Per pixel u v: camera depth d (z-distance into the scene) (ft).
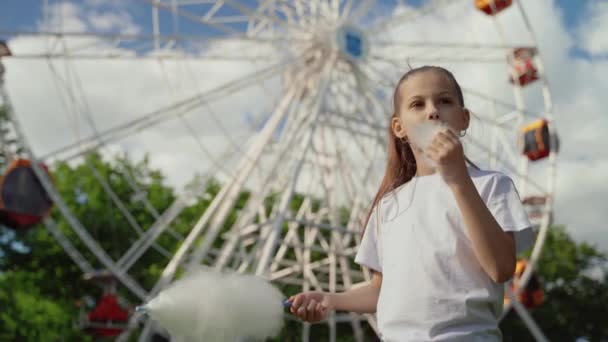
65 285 110.22
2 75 55.42
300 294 8.75
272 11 69.26
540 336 75.87
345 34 70.38
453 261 7.59
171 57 62.28
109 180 117.19
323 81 68.90
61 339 104.94
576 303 140.26
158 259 114.32
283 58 67.56
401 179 8.93
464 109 8.13
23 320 104.01
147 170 121.90
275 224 65.87
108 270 62.54
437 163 7.09
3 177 54.80
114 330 63.26
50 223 60.80
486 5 73.56
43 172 56.39
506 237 7.07
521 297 77.36
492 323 7.55
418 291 7.63
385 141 73.41
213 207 68.49
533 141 73.82
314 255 114.62
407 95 7.98
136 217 116.26
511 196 7.75
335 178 76.23
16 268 108.27
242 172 68.49
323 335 116.16
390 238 8.26
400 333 7.66
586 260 144.77
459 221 7.71
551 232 147.74
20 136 56.18
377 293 8.87
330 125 72.23
